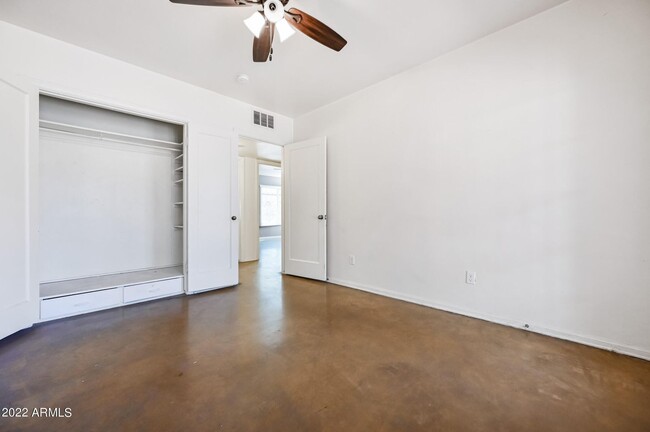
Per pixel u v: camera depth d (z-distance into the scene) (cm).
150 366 179
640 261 188
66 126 273
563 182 214
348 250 371
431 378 167
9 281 214
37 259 238
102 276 323
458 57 267
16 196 219
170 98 313
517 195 236
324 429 128
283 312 277
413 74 300
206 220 342
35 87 234
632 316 191
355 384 161
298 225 420
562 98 214
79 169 311
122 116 341
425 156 293
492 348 203
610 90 196
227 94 358
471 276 263
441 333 229
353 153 362
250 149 544
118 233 339
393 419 134
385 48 264
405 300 312
